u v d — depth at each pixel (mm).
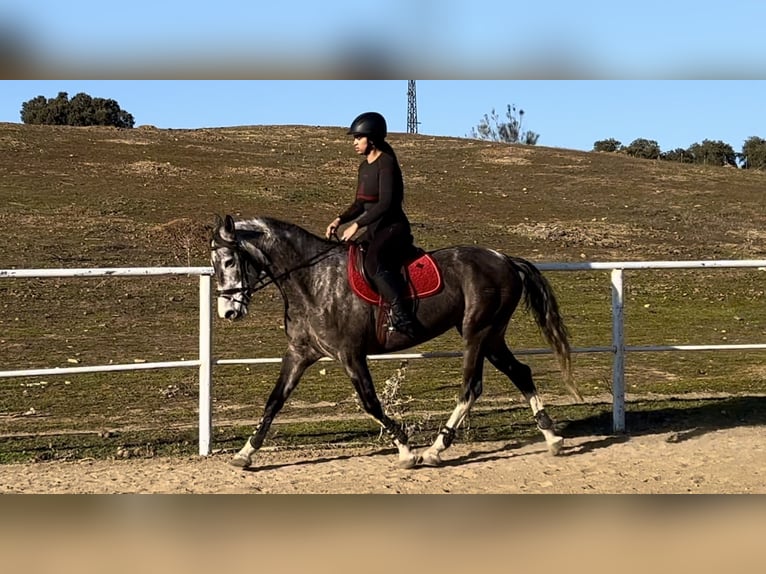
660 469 7051
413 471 7016
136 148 39344
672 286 22594
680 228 31578
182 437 8305
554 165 45219
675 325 17562
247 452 7090
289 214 28547
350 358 6945
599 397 10297
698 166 48906
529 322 17062
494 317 7270
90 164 34188
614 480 6770
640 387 11102
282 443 7992
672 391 10602
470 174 41156
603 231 29781
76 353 13602
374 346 7027
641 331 16719
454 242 26141
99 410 9922
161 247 22859
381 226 6922
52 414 9688
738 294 21828
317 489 6508
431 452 7199
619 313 8258
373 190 6961
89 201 27656
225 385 11359
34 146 36594
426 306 7055
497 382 11578
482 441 8055
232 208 28594
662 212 34406
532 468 7094
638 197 37719
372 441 8047
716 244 29375
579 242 27750
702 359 13883
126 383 11500
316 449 7746
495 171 42562
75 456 7566
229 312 6762
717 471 6984
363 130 6934
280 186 33156
